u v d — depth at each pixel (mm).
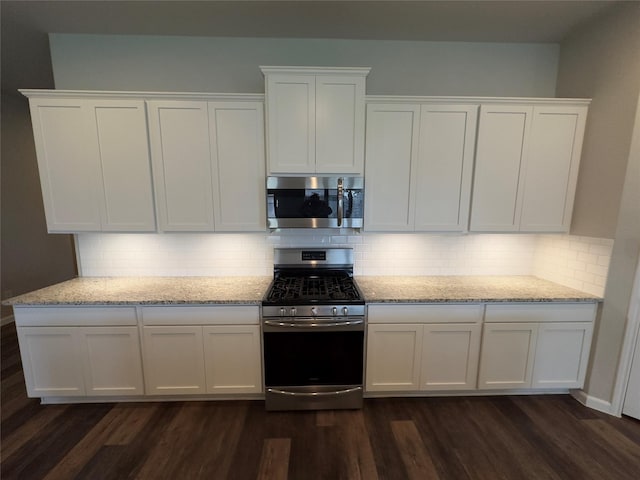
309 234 2570
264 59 2389
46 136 2078
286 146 2084
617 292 2016
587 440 1882
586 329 2146
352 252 2590
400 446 1833
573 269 2312
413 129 2154
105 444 1849
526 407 2176
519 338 2160
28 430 1962
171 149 2127
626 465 1712
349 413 2107
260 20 2127
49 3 1906
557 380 2215
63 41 2303
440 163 2199
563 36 2334
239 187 2186
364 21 2139
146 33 2299
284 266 2568
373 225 2250
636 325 1972
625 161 1920
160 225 2213
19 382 2498
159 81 2381
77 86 2355
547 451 1802
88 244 2549
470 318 2131
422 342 2143
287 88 2021
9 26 2166
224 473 1656
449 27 2215
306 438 1891
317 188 2131
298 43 2381
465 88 2461
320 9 1996
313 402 2105
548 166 2209
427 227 2268
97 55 2330
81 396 2172
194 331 2076
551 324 2143
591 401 2162
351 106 2059
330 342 2047
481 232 2275
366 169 2188
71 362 2094
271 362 2055
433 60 2428
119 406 2174
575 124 2164
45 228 4109
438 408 2162
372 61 2416
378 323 2107
